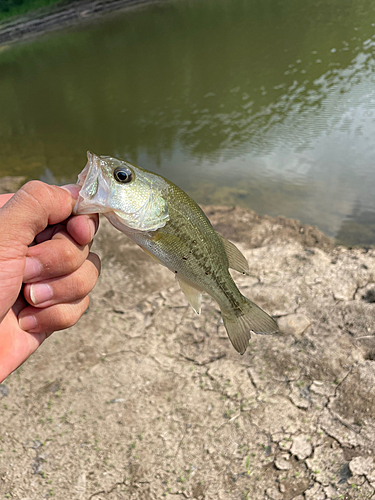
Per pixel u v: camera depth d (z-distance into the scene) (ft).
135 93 5.27
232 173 3.01
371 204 2.35
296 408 1.27
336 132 3.37
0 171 3.79
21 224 0.53
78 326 1.69
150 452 1.23
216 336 1.56
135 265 2.02
